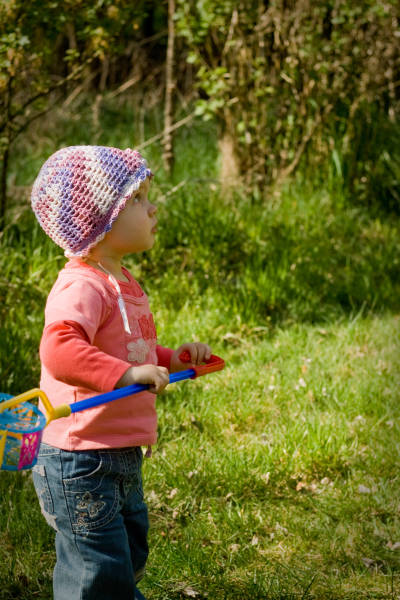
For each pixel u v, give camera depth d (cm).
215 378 472
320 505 353
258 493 363
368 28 739
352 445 398
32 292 525
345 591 299
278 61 736
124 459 243
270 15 713
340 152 758
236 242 627
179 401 438
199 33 689
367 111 767
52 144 819
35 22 532
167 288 566
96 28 560
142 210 253
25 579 299
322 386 458
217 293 566
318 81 741
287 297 586
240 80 721
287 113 751
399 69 774
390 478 376
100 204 244
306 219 692
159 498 354
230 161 739
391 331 543
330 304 592
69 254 252
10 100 545
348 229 694
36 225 594
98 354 226
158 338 507
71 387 240
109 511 239
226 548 324
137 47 955
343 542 328
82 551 239
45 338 229
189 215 636
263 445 393
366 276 623
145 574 303
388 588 302
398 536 332
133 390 225
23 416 217
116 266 256
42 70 570
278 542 331
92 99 989
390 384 464
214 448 393
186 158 828
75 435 237
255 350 512
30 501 349
